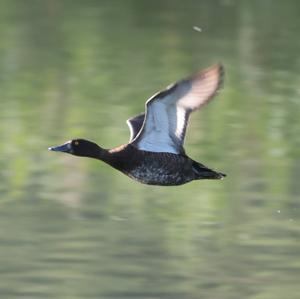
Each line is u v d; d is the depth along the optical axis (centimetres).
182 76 2622
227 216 1628
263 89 2484
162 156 1087
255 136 2081
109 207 1670
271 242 1517
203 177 1101
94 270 1405
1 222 1588
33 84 2545
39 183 1784
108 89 2498
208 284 1370
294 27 3216
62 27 3194
